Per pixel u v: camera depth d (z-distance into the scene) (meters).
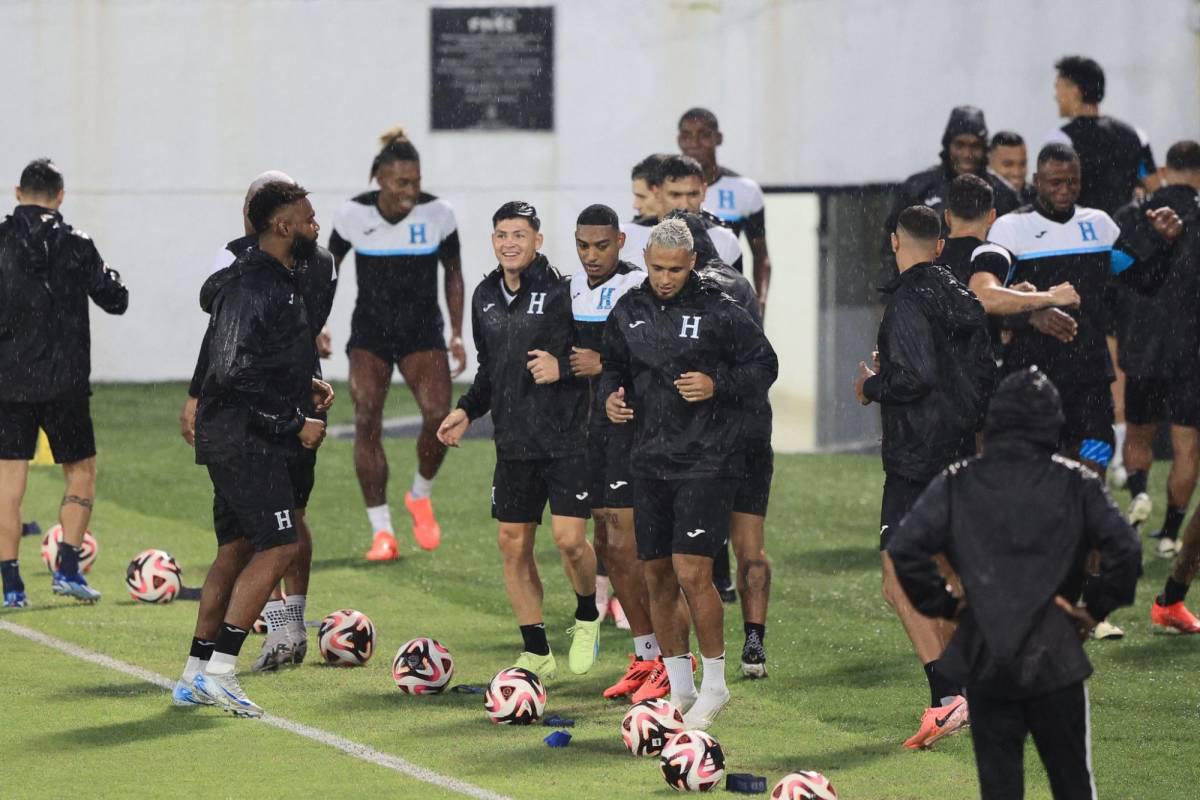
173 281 74.81
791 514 45.25
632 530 25.97
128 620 32.16
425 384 39.06
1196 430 36.84
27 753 22.83
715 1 71.06
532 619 27.58
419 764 22.53
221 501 25.70
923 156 69.62
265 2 73.50
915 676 28.33
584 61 72.44
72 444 33.75
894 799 21.11
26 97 73.81
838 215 70.31
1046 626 16.48
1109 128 41.19
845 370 69.38
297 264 27.69
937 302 23.97
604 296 26.91
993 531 16.72
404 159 37.94
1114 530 16.56
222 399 25.00
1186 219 35.66
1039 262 30.75
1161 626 31.66
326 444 57.41
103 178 74.25
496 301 27.16
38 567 38.03
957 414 23.92
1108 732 24.75
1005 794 16.77
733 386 23.53
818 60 70.31
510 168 73.19
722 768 21.48
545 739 23.84
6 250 32.31
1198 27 67.00
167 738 23.72
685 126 36.97
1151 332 37.19
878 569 38.06
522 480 27.22
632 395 24.98
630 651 30.31
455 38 72.94
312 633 31.50
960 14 68.88
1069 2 67.81
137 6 73.62
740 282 25.39
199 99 74.12
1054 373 30.80
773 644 30.84
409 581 37.03
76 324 33.06
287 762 22.52
